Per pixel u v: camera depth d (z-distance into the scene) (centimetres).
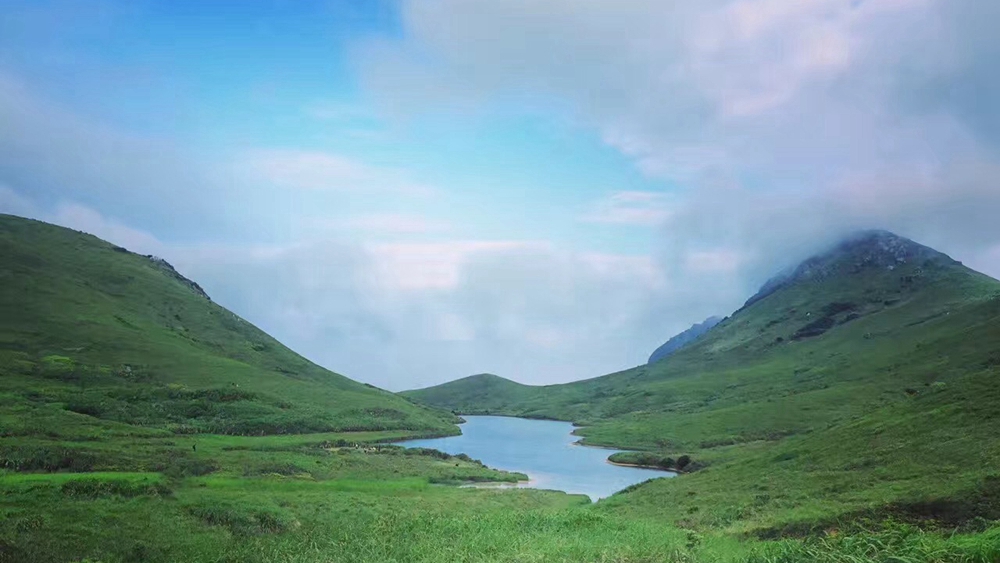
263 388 15288
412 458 10494
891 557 1994
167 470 6619
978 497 3441
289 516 4656
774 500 4719
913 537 2209
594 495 8375
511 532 3850
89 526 3962
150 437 9262
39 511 4178
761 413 14000
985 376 5981
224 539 3953
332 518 4794
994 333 13675
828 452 5703
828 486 4688
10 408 9462
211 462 7481
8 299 16512
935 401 5891
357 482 7300
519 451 14088
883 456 5006
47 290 17838
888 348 19750
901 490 3953
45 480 5225
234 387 14150
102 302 18625
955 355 13625
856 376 17062
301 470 7800
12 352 13600
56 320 16075
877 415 6375
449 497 6675
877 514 3612
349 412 15475
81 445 7544
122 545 3653
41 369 12812
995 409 5084
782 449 6812
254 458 8225
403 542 3494
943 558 1941
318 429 13075
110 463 6669
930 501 3559
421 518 4516
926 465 4456
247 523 4412
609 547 2908
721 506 5000
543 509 6234
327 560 3198
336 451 10344
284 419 12875
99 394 11875
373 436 13750
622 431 15925
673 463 11125
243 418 12425
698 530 4256
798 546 2450
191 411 12175
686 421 15162
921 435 5159
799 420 12925
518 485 9119
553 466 11631
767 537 3725
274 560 3306
